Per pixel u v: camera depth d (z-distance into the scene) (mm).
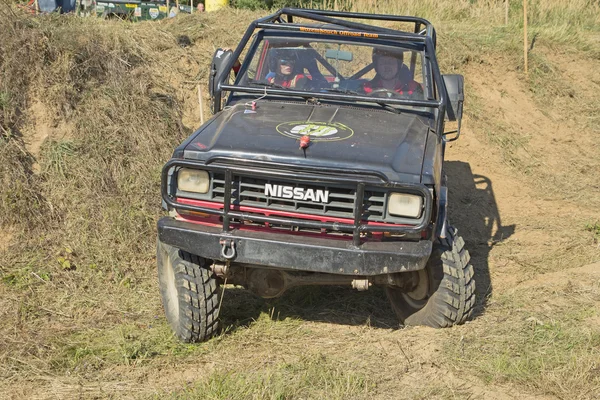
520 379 4438
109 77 8031
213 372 4426
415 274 5055
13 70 7449
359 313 5602
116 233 6590
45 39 7809
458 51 11766
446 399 4234
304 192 4363
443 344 4848
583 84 12555
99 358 4680
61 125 7375
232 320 5383
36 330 5180
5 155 6797
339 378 4395
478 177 9680
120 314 5523
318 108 5289
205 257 4484
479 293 6051
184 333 4852
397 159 4461
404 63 5625
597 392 4289
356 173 4320
